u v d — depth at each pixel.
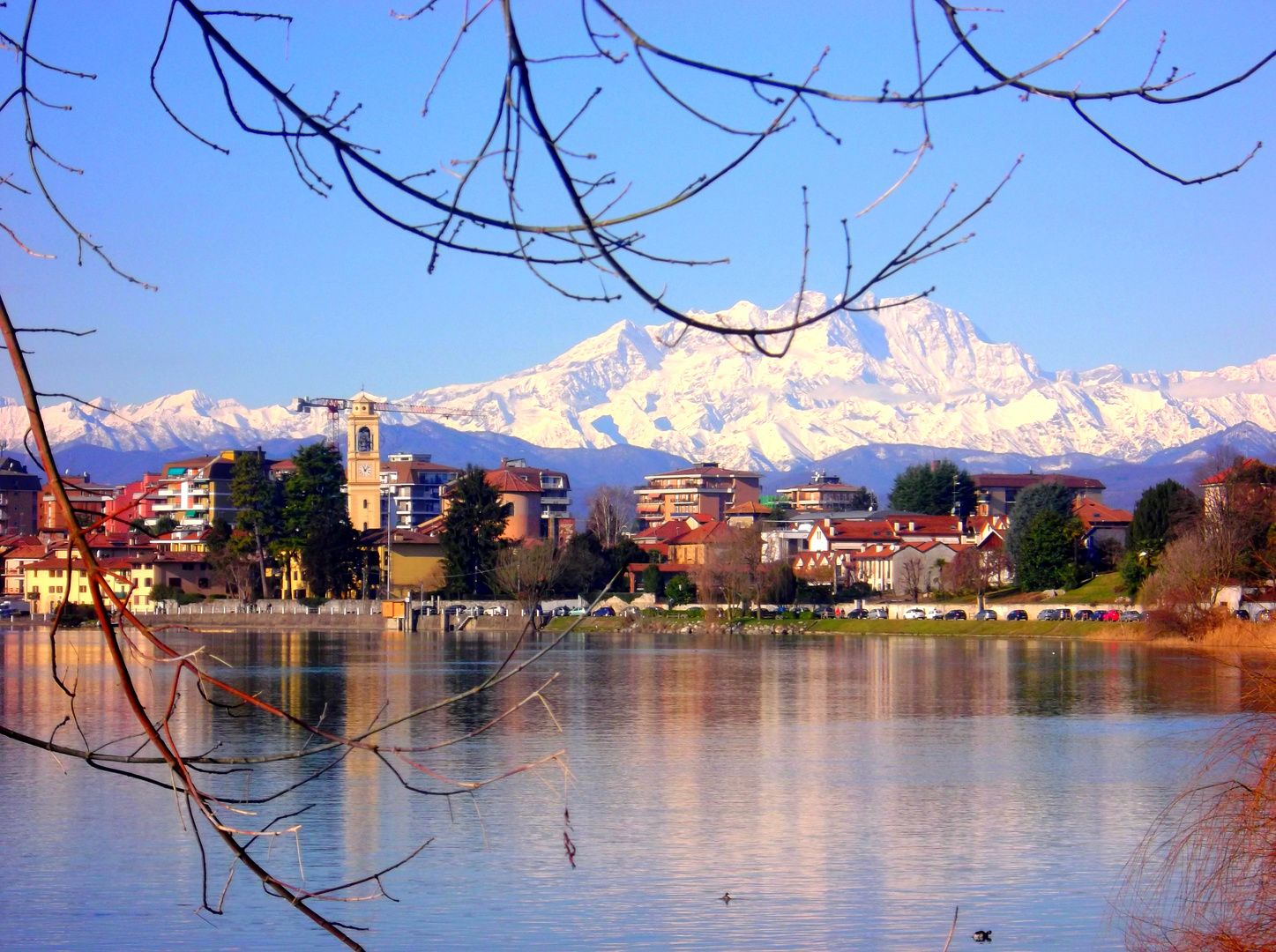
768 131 6.14
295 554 180.12
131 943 25.17
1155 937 24.66
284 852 32.50
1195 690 77.19
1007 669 94.69
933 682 84.00
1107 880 29.59
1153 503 144.25
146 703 65.06
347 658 113.06
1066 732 57.44
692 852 32.62
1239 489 92.88
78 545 7.06
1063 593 158.12
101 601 7.07
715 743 53.44
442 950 24.84
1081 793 40.91
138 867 30.80
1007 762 47.97
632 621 169.38
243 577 179.38
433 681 86.81
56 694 69.25
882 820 36.72
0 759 45.62
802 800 39.88
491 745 52.44
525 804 38.84
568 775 9.47
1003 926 26.27
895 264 6.37
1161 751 50.91
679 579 180.75
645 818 36.88
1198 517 113.44
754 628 159.88
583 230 6.46
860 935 25.81
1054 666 97.62
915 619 155.38
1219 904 23.19
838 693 76.81
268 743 50.88
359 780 42.50
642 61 6.11
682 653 119.56
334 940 25.52
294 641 143.62
